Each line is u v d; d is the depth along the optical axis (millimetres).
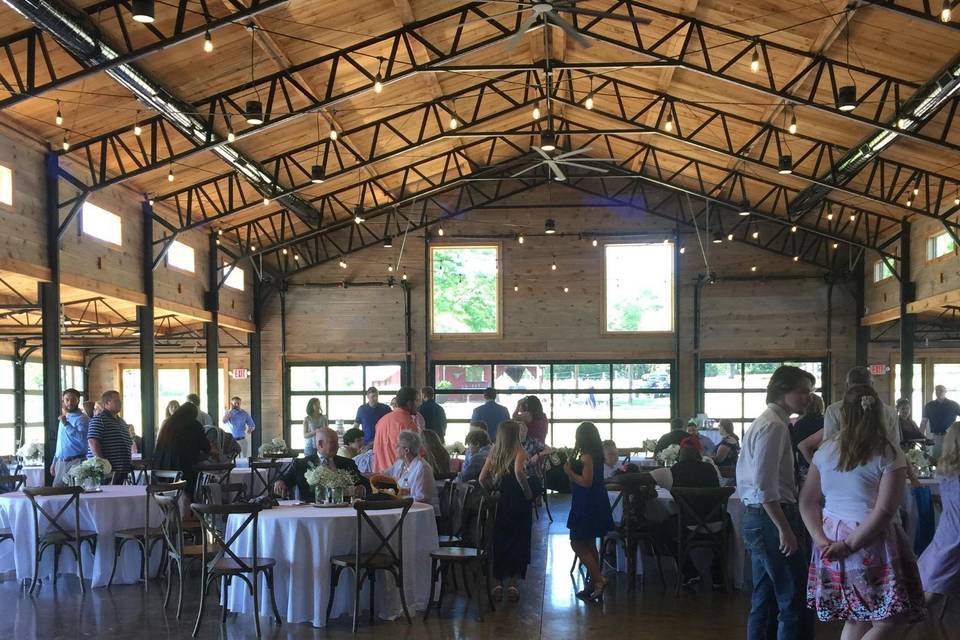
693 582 7691
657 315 18078
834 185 12898
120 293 12523
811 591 4008
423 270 18297
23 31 8250
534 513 12031
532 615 6602
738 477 4742
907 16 8141
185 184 13523
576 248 18172
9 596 7242
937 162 12164
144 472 10391
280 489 7562
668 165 16781
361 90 10695
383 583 6457
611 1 10477
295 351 18406
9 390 16859
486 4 10594
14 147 9984
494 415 11914
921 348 17938
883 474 3803
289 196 14891
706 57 10367
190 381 19156
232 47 9805
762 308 17828
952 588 5645
